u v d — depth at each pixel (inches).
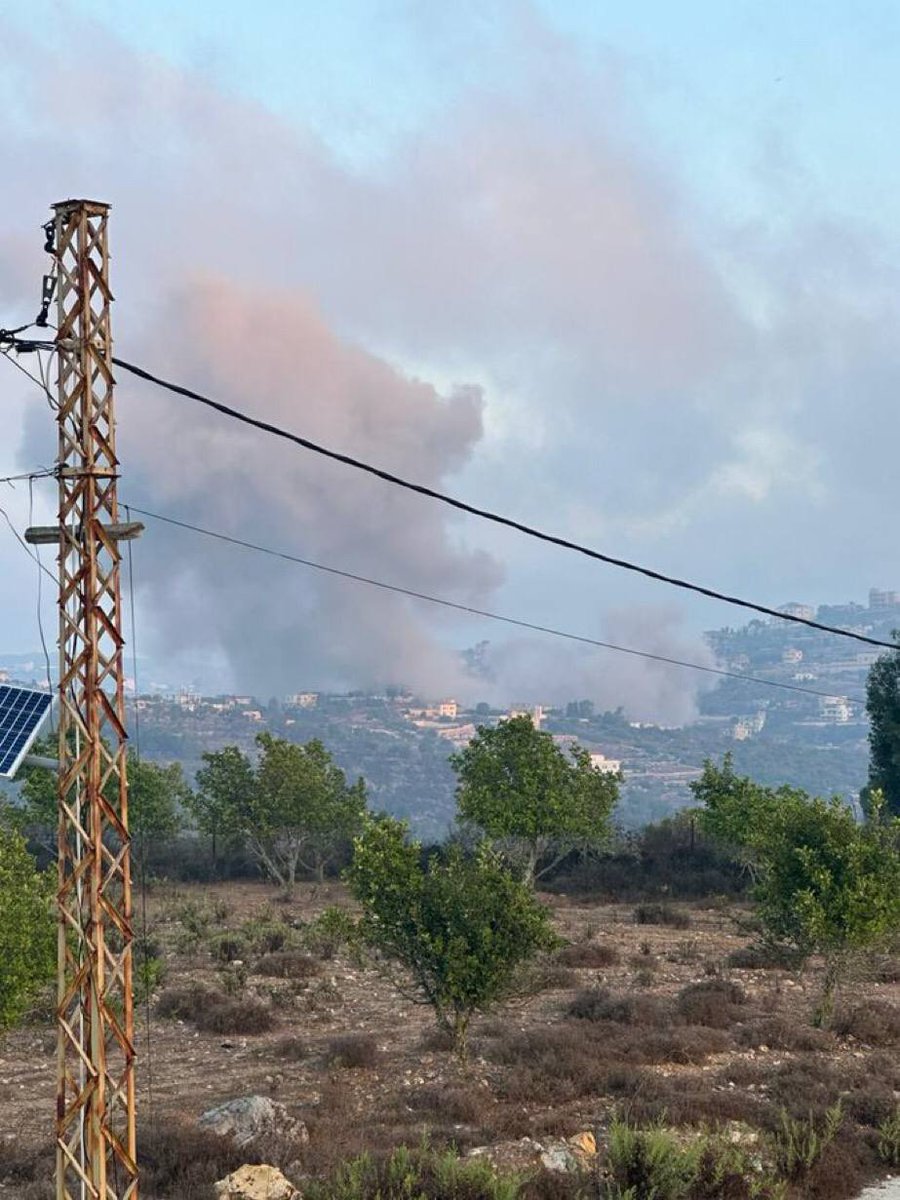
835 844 1556.3
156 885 3115.2
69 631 653.3
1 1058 1379.2
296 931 2354.8
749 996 1681.8
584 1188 930.1
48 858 3038.9
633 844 3304.6
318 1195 877.8
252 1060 1358.3
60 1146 642.2
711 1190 944.9
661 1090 1162.0
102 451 663.1
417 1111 1120.8
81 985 645.9
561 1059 1253.1
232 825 3014.3
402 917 1312.7
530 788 2679.6
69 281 663.1
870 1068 1302.9
